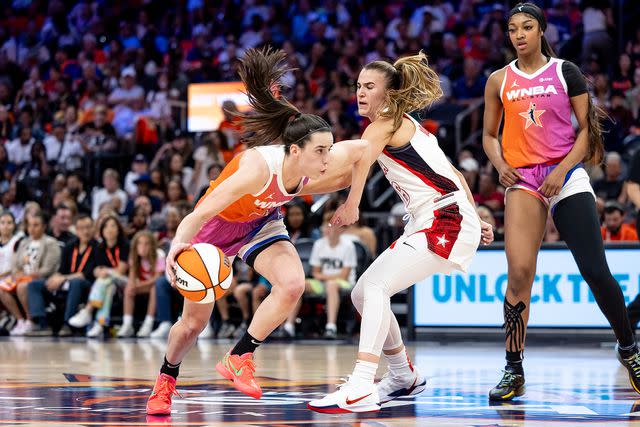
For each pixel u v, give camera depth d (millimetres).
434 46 21359
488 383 7766
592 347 12273
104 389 7164
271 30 24344
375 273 6113
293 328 14297
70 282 15172
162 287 14695
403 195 6266
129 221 16984
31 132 23234
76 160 21406
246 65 5965
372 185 18562
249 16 25281
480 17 22609
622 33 20359
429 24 22328
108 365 9445
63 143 22297
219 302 14789
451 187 6160
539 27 6695
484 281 12586
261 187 5461
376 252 16688
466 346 12367
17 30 27859
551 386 7488
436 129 19594
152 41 25750
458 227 6086
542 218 6691
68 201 17422
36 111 24078
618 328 6578
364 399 5793
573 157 6484
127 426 5113
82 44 26750
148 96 23250
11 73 26672
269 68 5961
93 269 15328
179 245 5309
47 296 15586
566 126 6645
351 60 21641
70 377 8141
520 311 6656
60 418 5484
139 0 26984
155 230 16516
